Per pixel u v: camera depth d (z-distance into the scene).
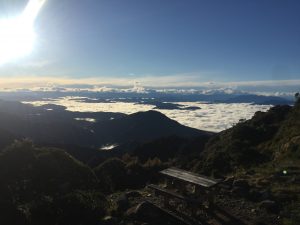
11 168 14.30
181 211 9.91
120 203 10.47
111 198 12.25
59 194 11.77
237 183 11.56
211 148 51.75
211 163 26.39
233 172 18.41
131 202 10.95
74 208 9.89
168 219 9.35
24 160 15.07
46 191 13.12
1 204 9.99
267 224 8.59
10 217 9.52
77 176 15.86
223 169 23.58
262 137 40.97
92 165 49.31
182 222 9.01
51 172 14.84
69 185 14.16
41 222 9.56
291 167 13.90
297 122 31.66
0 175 13.39
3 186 12.20
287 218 8.76
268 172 13.52
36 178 13.97
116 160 24.67
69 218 9.66
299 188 10.88
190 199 9.67
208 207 10.02
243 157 25.19
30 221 9.55
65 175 15.24
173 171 11.71
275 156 21.97
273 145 30.39
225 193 11.08
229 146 34.59
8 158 14.83
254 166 18.75
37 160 15.37
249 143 37.94
